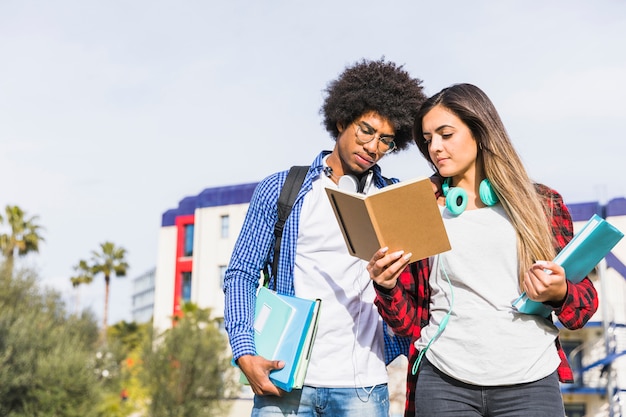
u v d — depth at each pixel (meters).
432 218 2.31
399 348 3.04
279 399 2.83
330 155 3.10
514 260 2.40
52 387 18.58
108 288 48.00
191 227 32.12
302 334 2.75
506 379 2.28
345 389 2.82
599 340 20.09
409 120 2.98
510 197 2.40
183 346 23.73
